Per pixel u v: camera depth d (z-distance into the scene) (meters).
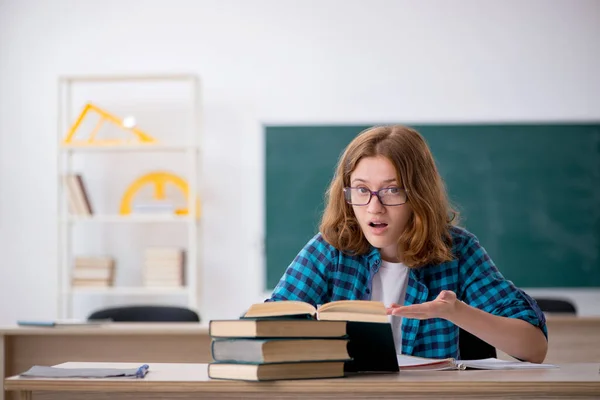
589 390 1.29
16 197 4.87
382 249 1.81
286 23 4.84
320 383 1.30
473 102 4.78
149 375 1.40
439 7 4.82
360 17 4.82
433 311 1.49
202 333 3.02
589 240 4.74
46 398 1.35
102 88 4.91
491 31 4.80
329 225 1.80
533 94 4.78
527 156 4.76
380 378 1.35
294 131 4.80
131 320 3.55
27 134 4.89
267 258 4.77
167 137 4.88
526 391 1.29
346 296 1.80
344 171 1.75
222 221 4.81
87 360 3.05
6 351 3.03
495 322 1.58
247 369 1.30
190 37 4.88
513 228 4.75
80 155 4.90
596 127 4.76
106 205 4.88
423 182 1.71
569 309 3.77
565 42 4.78
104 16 4.91
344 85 4.81
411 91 4.79
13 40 4.92
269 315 1.38
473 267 1.81
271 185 4.79
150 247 4.87
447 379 1.33
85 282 4.61
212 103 4.85
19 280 4.85
